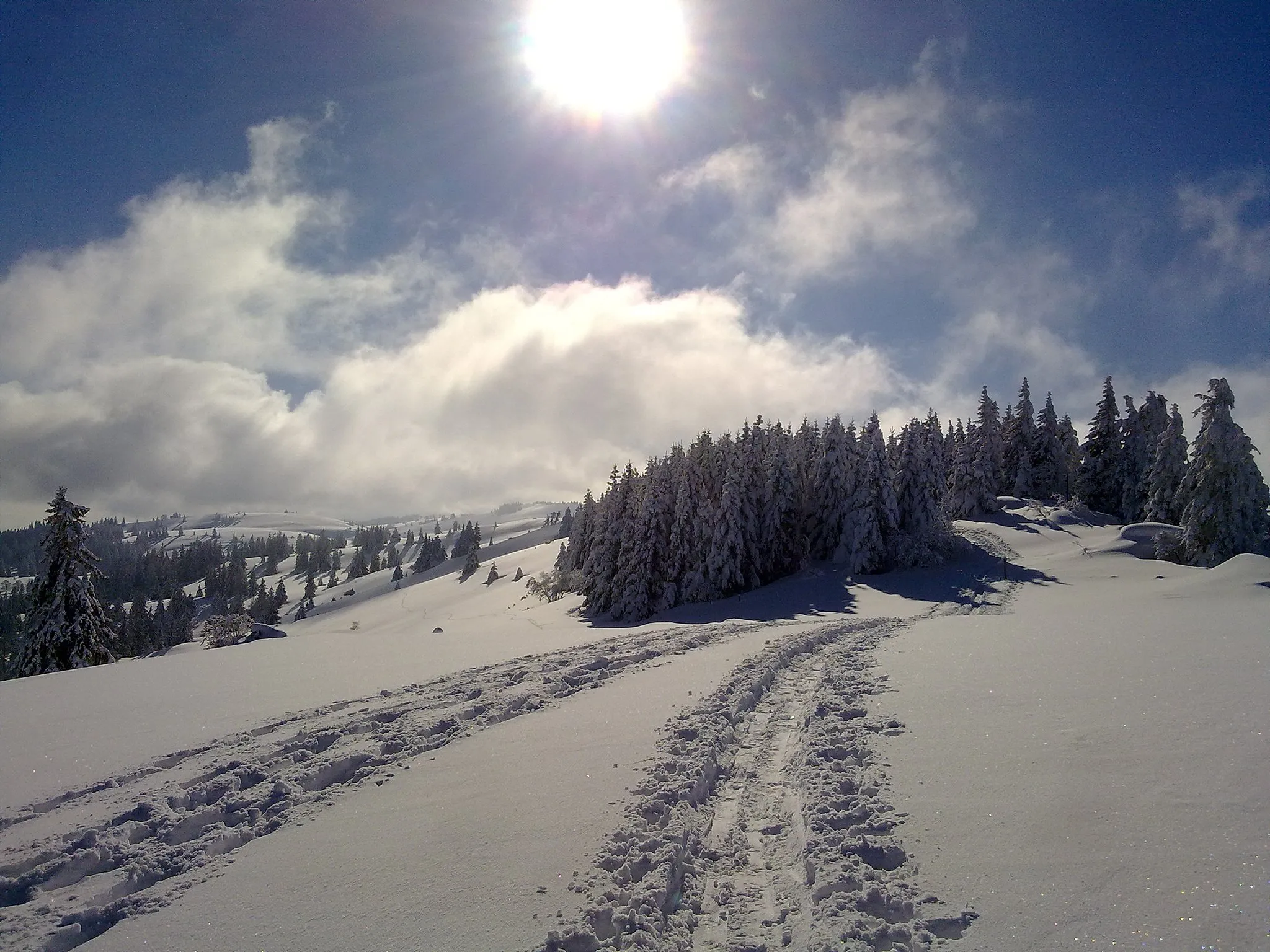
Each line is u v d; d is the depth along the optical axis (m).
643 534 45.50
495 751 8.62
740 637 17.72
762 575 48.69
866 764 7.52
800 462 54.97
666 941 4.79
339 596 140.12
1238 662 9.93
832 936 4.59
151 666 16.08
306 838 6.46
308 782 7.88
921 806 6.25
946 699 9.66
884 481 48.16
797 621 23.16
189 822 6.78
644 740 8.66
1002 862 5.16
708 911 5.28
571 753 8.34
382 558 199.88
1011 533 52.22
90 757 8.62
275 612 119.81
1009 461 68.81
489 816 6.67
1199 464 38.34
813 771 7.53
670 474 51.28
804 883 5.48
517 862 5.73
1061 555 44.19
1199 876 4.62
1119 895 4.55
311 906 5.21
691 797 6.98
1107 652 11.79
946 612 33.06
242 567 168.12
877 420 49.91
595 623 43.47
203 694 12.28
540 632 23.97
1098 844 5.20
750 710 10.59
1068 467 70.94
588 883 5.35
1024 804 6.00
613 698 11.09
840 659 13.88
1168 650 11.36
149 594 156.62
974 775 6.78
